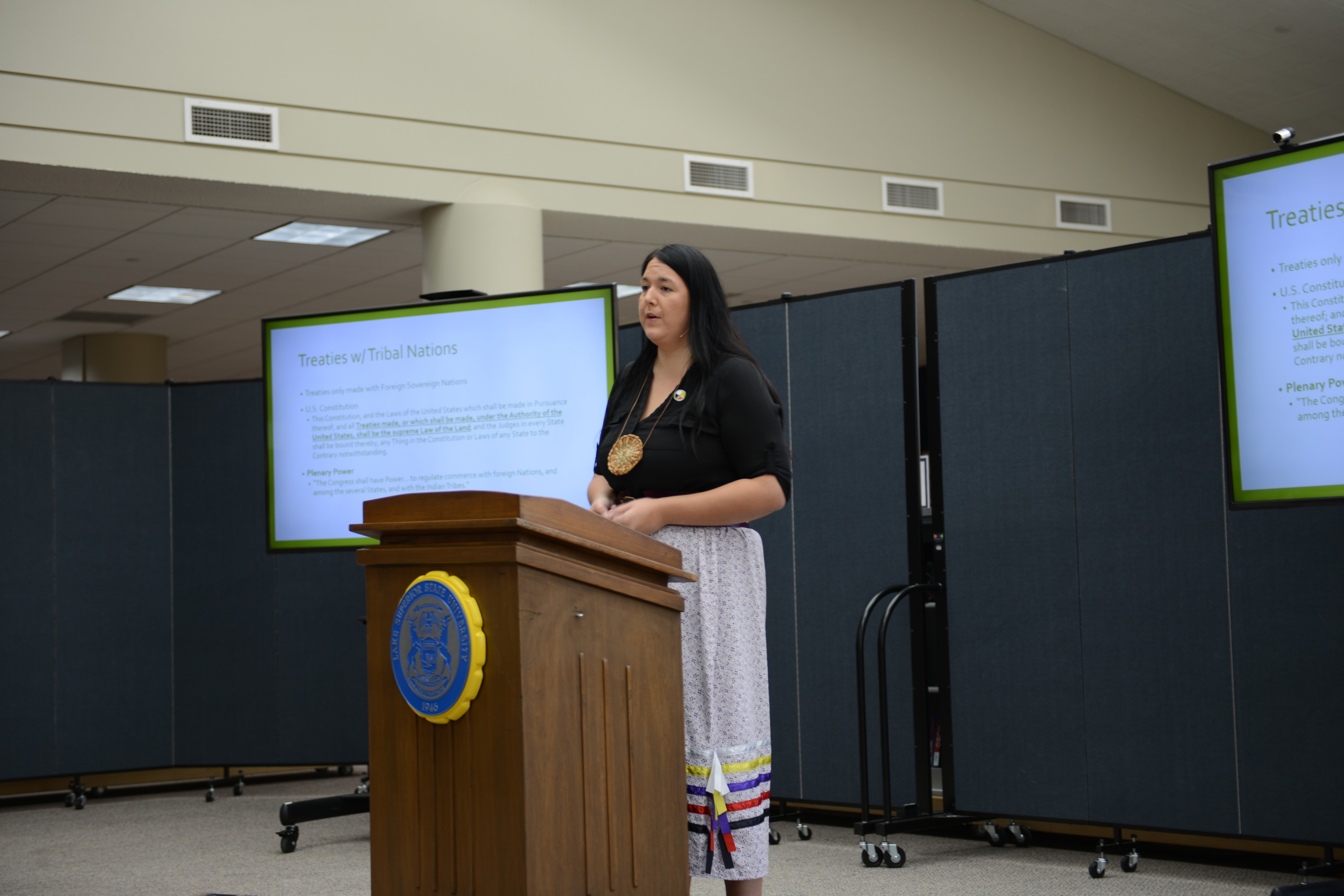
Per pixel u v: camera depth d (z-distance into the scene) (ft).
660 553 5.96
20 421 20.61
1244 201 10.84
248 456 21.11
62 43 21.40
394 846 5.40
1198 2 30.07
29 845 15.99
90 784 21.52
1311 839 11.70
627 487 7.32
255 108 22.98
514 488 15.06
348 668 20.49
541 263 25.76
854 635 15.12
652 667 5.82
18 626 20.26
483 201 24.98
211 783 20.10
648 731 5.75
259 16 23.13
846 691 15.16
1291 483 10.51
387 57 24.34
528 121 25.76
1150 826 12.70
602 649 5.51
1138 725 12.84
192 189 23.13
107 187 22.76
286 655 20.71
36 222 26.40
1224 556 12.36
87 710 20.58
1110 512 13.17
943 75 31.22
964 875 12.46
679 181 27.48
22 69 21.07
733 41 28.48
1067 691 13.37
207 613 21.13
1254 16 30.35
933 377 14.65
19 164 21.12
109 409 21.20
